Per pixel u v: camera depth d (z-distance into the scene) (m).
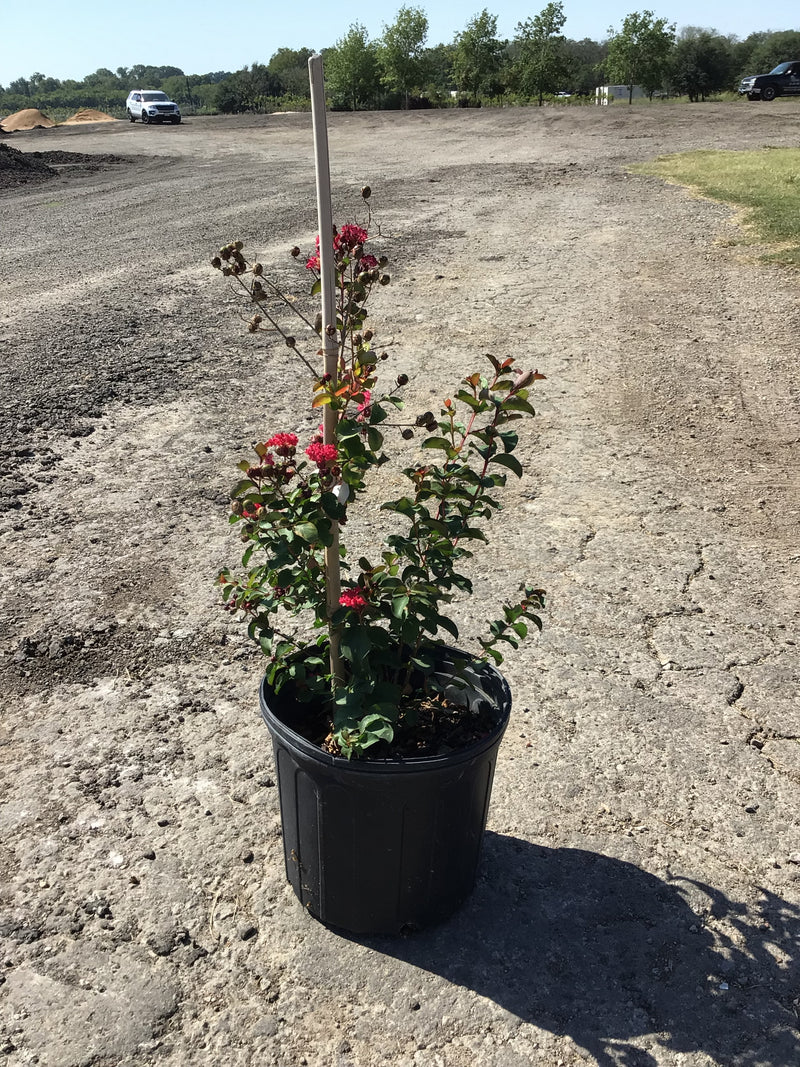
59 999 2.28
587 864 2.72
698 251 10.55
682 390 6.66
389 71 48.03
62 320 8.49
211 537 4.64
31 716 3.32
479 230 12.20
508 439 2.36
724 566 4.39
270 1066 2.14
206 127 33.97
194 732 3.25
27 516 4.84
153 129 33.97
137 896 2.57
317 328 2.22
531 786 3.02
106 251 11.80
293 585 2.39
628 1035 2.22
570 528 4.76
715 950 2.45
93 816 2.86
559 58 46.78
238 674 3.58
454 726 2.48
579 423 6.14
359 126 30.66
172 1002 2.28
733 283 9.27
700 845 2.79
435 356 7.42
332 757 2.16
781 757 3.16
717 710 3.39
